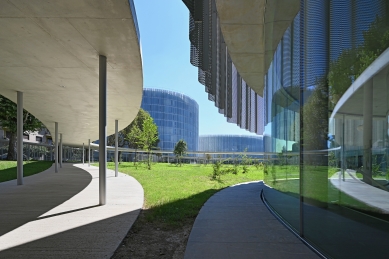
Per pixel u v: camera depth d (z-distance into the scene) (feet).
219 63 64.44
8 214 20.08
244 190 33.88
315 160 13.15
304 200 14.47
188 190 33.24
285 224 17.35
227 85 79.20
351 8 10.01
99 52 26.18
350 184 10.13
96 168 85.30
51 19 20.54
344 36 10.52
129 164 114.11
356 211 9.71
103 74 26.89
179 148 169.27
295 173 16.38
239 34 31.65
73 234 15.08
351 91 10.09
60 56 27.45
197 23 48.83
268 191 25.36
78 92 41.14
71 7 18.97
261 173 70.03
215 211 21.30
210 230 15.89
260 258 11.56
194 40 54.34
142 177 51.13
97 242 13.73
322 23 12.36
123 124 73.97
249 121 83.66
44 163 106.52
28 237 14.53
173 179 47.85
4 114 95.25
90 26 21.45
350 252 10.08
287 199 17.98
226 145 320.09
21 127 40.75
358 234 9.55
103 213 20.29
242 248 12.81
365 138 9.18
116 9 19.20
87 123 72.54
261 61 39.19
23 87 38.99
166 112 254.88
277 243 13.56
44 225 16.96
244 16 28.12
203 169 84.53
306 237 14.02
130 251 12.84
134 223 17.70
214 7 42.39
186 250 12.52
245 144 322.75
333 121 11.43
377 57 8.55
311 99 13.70
